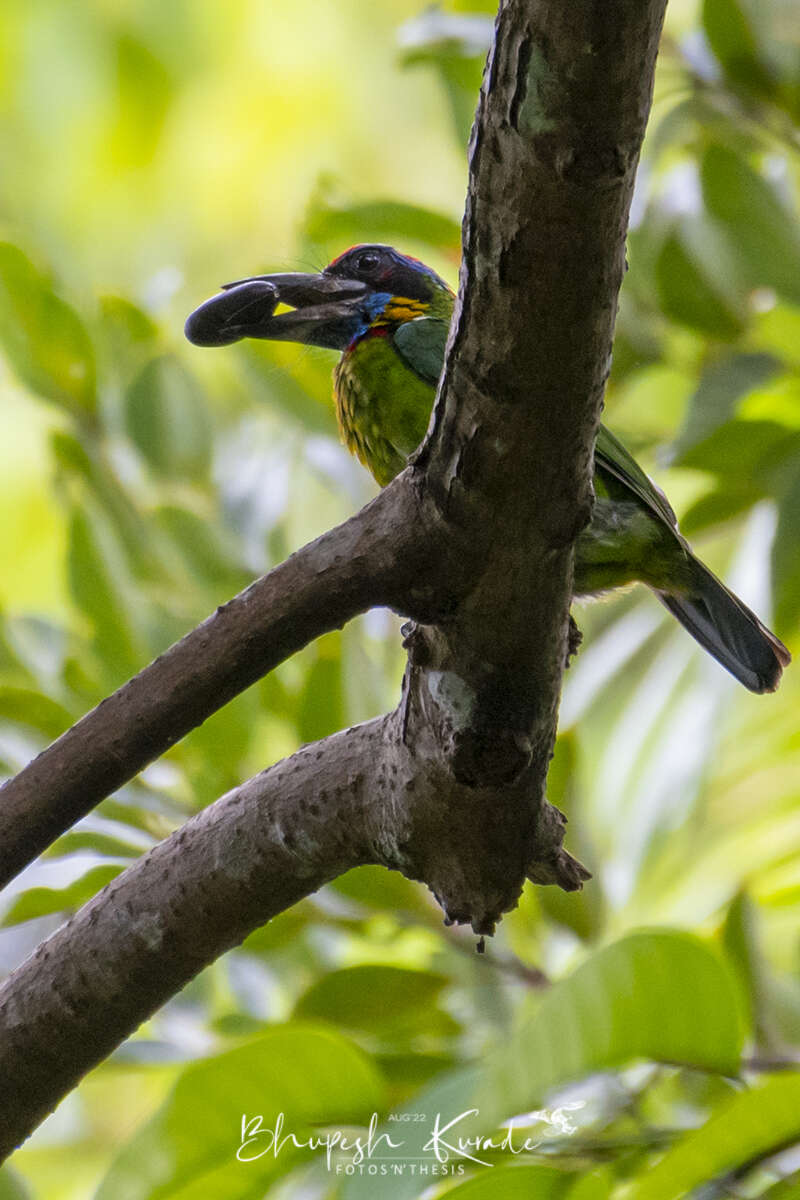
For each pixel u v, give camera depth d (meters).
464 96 8.84
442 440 4.23
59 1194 9.95
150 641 7.74
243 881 4.91
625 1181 5.29
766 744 8.62
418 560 4.37
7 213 13.52
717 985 4.63
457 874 4.84
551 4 3.52
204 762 7.25
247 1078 5.09
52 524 12.76
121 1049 6.69
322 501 9.02
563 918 7.17
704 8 8.00
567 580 4.41
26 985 4.96
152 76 14.67
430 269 7.97
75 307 8.50
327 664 7.14
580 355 3.97
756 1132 4.48
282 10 14.70
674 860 8.00
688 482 9.41
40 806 4.39
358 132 14.51
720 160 7.79
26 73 14.80
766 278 7.83
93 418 8.61
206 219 14.52
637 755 8.24
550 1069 4.66
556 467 4.17
